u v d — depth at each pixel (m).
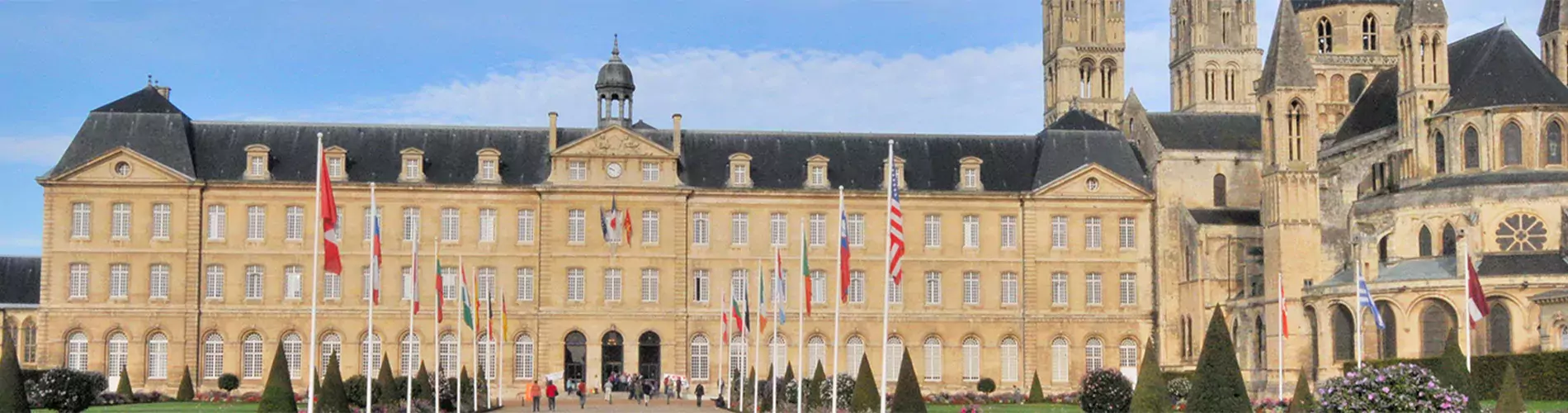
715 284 143.75
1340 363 127.06
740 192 144.00
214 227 140.38
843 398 107.06
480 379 124.56
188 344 139.00
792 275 144.62
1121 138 150.12
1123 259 146.50
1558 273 118.25
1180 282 145.50
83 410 100.06
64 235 138.62
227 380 136.50
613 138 143.00
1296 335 130.62
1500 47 133.62
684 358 142.88
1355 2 162.75
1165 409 89.19
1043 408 118.88
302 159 142.25
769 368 142.00
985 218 146.38
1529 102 128.38
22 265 158.00
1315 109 133.12
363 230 141.25
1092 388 99.56
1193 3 183.62
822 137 149.25
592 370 142.25
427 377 114.69
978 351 145.75
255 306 140.25
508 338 141.75
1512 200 125.06
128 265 139.00
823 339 144.62
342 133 144.25
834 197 145.00
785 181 145.62
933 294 145.75
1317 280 131.25
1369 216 133.50
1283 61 133.12
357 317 141.38
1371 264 127.12
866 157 148.00
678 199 143.50
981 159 148.00
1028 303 145.50
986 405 127.19
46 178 138.00
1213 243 141.88
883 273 145.12
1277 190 132.38
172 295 139.12
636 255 142.88
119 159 138.88
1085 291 146.25
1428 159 133.12
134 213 139.25
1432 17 133.12
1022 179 147.75
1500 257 123.31
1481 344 119.19
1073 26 190.38
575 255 142.50
